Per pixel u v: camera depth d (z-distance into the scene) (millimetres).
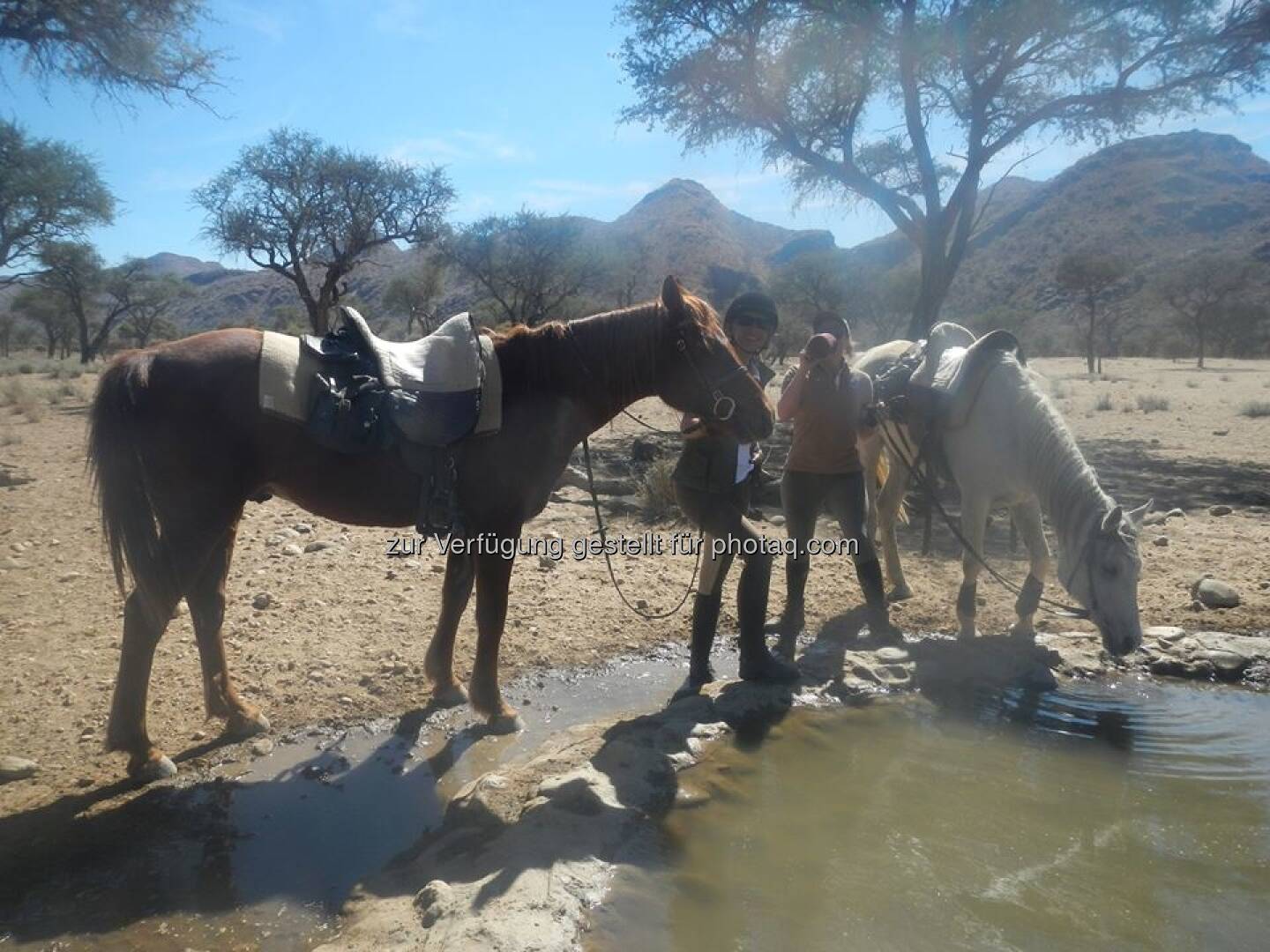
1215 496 10758
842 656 5457
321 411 3898
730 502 4805
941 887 3219
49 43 13977
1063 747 4453
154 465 3764
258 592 6215
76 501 9359
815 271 61094
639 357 4395
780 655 5445
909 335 17438
